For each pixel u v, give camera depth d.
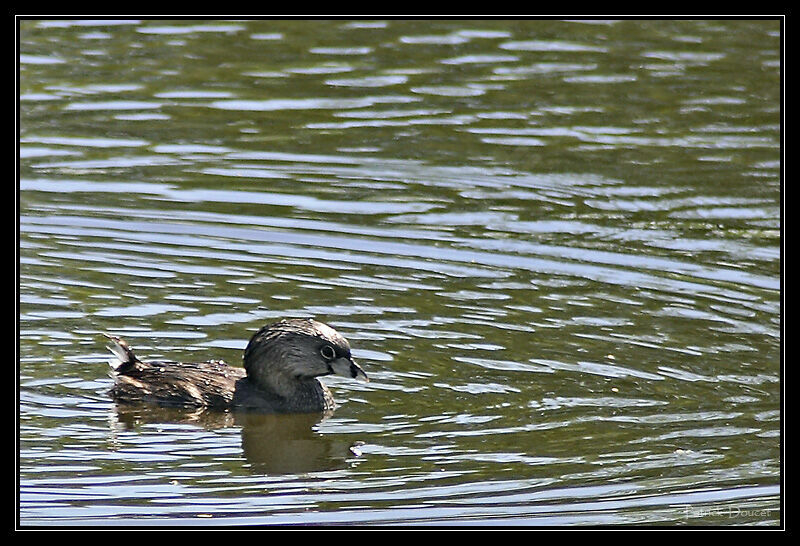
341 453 12.64
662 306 16.42
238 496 11.66
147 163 21.08
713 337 15.56
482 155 21.75
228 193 20.02
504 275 17.30
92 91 23.98
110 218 18.92
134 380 13.84
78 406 13.52
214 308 16.00
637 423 13.33
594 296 16.69
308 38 26.78
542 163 21.50
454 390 14.10
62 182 20.19
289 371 13.80
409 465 12.34
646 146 22.31
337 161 21.36
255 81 24.69
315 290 16.64
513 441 12.90
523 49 26.45
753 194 20.52
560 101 24.09
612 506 11.60
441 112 23.45
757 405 13.80
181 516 11.21
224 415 13.55
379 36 26.89
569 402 13.84
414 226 18.97
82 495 11.55
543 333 15.55
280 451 12.63
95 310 15.81
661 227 19.22
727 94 24.58
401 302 16.33
